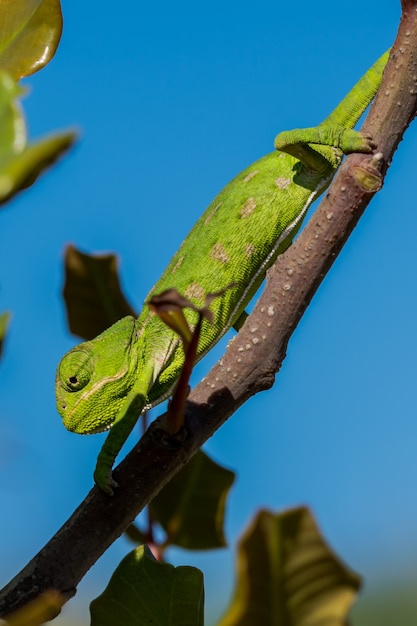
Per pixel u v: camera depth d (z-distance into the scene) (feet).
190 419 2.08
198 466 2.18
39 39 2.00
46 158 0.99
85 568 2.06
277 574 1.66
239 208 2.44
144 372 2.41
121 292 2.33
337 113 2.44
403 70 2.09
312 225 2.10
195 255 2.43
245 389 2.09
